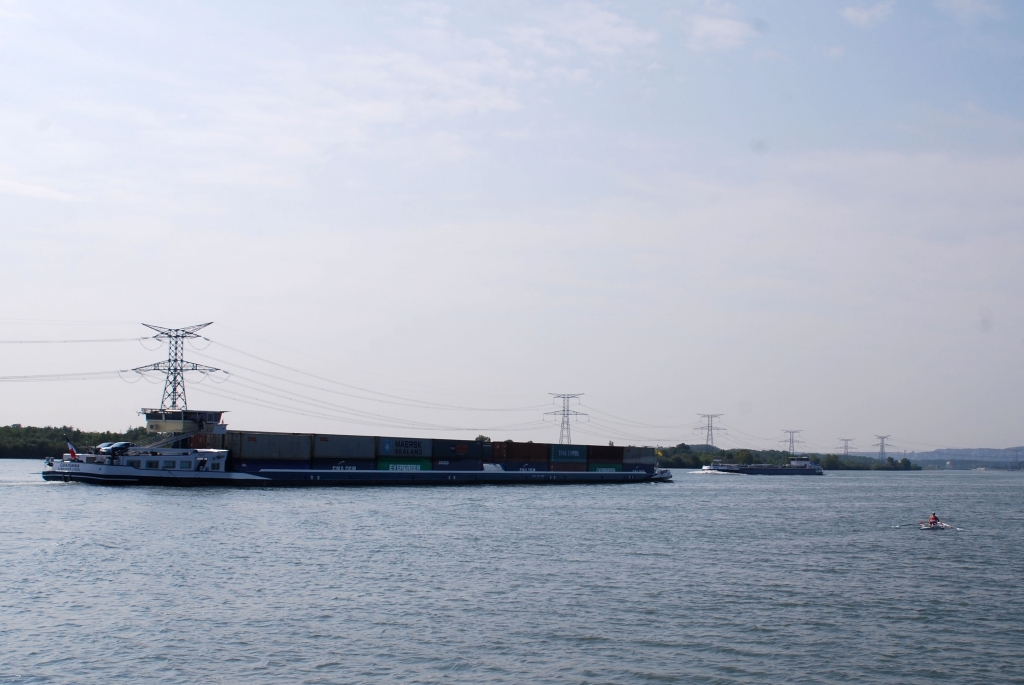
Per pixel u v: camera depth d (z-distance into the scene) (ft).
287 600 156.56
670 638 135.64
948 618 152.87
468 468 502.38
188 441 406.41
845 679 117.80
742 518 342.85
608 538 257.14
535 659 123.85
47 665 118.21
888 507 431.43
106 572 179.42
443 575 184.55
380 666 119.55
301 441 422.82
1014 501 508.94
